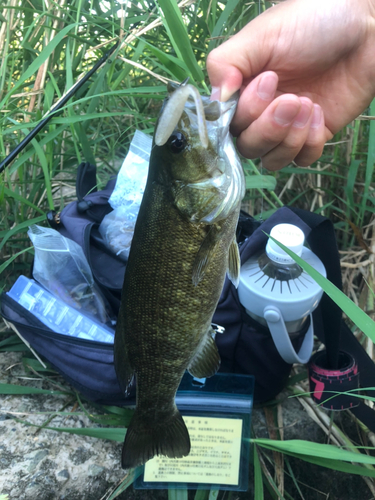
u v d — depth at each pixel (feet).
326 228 1.40
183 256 1.03
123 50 1.90
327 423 1.62
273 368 1.54
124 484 1.40
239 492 1.50
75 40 1.97
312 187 2.21
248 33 1.21
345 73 1.36
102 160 2.46
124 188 1.78
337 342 1.44
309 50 1.25
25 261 2.06
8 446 1.53
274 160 1.24
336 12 1.22
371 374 1.57
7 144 2.02
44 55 1.52
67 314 1.57
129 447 1.21
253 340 1.50
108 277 1.65
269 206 2.43
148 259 1.05
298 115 1.11
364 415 1.48
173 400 1.23
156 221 1.03
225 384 1.48
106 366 1.48
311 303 1.35
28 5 2.07
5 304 1.66
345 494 1.56
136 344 1.13
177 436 1.25
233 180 1.02
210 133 1.00
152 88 1.54
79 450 1.53
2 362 1.82
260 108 1.08
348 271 2.19
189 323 1.08
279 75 1.33
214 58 1.19
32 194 2.03
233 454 1.43
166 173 1.00
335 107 1.44
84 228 1.69
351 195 1.97
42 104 2.10
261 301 1.36
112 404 1.56
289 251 0.94
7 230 1.93
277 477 1.50
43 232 1.62
